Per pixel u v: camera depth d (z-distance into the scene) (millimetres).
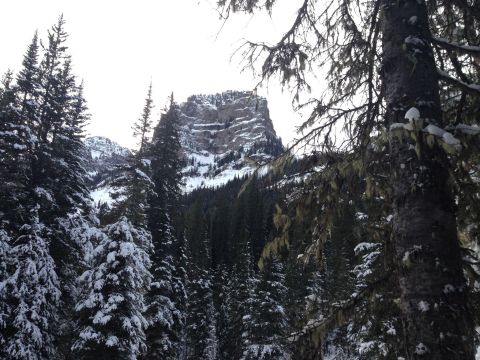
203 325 48406
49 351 19547
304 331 4203
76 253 22719
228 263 67938
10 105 21406
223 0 4844
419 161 3541
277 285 33875
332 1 4930
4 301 18531
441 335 3115
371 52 4637
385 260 4449
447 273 3287
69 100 24734
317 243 4656
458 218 4324
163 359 25594
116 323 18641
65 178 23312
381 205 4680
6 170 20312
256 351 32062
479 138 3605
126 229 19688
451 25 4785
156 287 25984
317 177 4453
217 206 108312
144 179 23203
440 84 4734
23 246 19141
